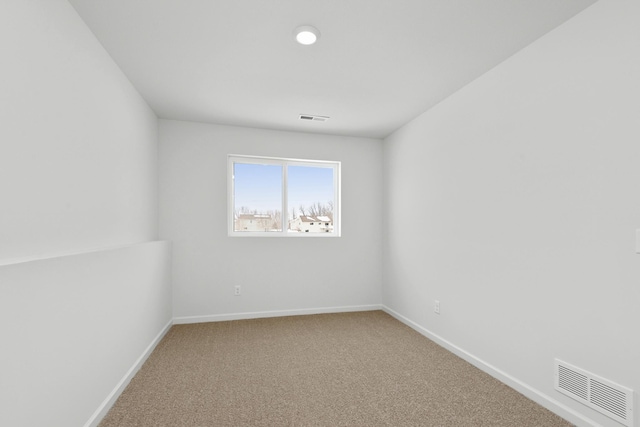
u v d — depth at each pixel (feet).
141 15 5.80
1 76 3.86
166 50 7.00
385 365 8.30
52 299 4.38
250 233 12.98
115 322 6.50
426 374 7.79
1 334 3.45
